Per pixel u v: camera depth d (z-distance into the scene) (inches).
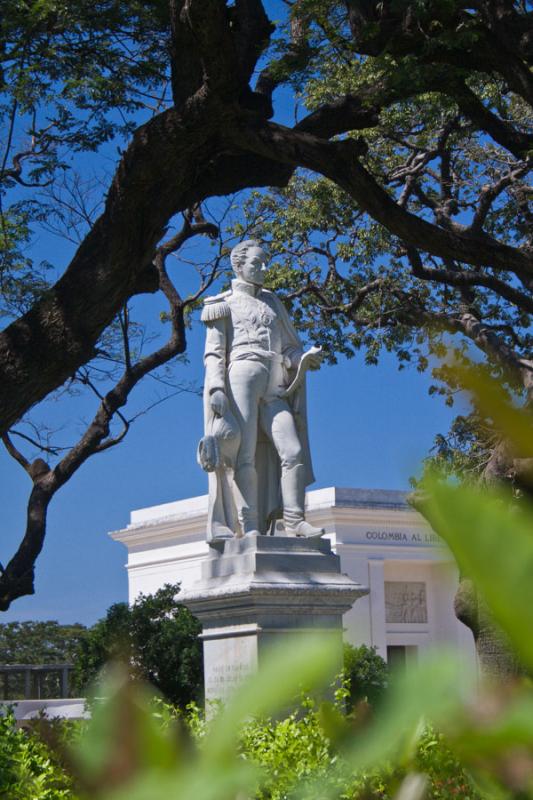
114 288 485.4
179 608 919.0
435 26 491.8
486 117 529.3
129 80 533.0
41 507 625.0
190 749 17.7
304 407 505.7
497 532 15.3
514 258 516.7
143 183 475.2
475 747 16.4
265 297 516.1
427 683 17.0
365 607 1250.6
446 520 15.5
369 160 717.3
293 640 19.5
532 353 748.6
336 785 37.9
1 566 609.6
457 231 652.1
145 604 907.4
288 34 529.7
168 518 1454.2
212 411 491.2
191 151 478.3
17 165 557.6
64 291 483.8
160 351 646.5
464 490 15.8
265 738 268.2
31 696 1205.7
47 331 478.6
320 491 1305.4
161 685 864.9
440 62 499.5
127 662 19.7
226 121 475.2
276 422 496.1
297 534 490.0
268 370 500.1
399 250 756.0
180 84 481.7
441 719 16.6
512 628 14.9
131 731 17.5
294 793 38.4
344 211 752.3
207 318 501.0
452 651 17.3
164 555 1464.1
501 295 668.1
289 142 482.9
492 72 510.3
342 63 562.6
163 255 659.4
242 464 489.4
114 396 631.8
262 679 18.4
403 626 1272.1
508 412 18.7
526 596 14.9
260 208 772.6
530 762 16.3
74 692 908.6
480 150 722.8
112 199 483.2
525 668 15.1
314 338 787.4
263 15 514.3
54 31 513.0
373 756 17.1
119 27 512.4
